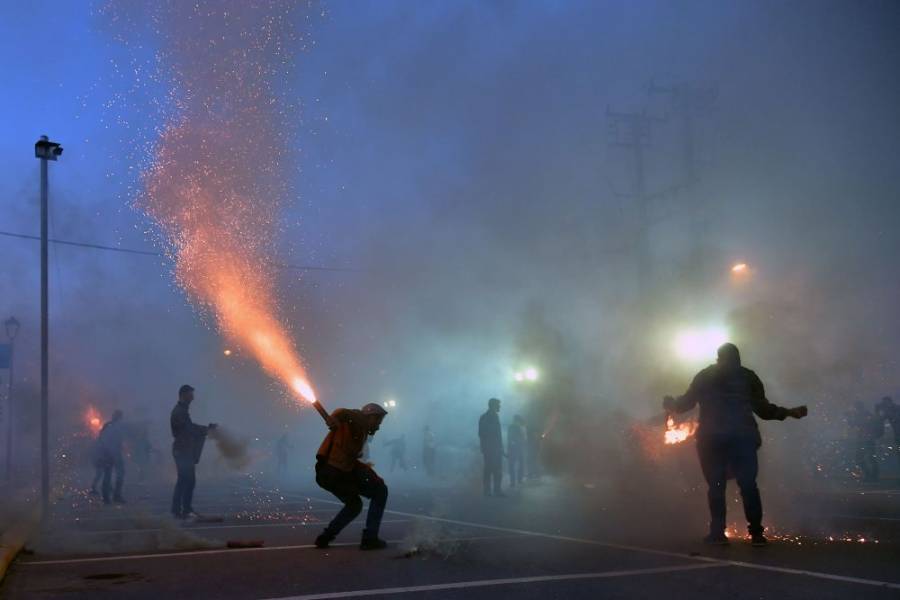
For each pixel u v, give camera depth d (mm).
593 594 5352
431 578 5980
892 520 9188
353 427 7770
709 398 7645
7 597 5480
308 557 7074
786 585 5504
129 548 7766
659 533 8328
